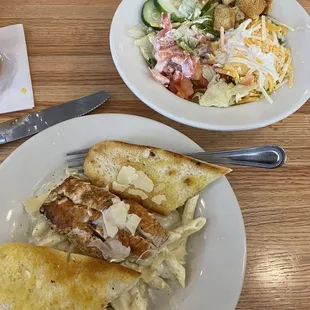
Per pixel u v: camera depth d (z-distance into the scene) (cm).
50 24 39
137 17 37
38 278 25
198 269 27
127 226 26
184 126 34
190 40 38
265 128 35
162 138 31
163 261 27
